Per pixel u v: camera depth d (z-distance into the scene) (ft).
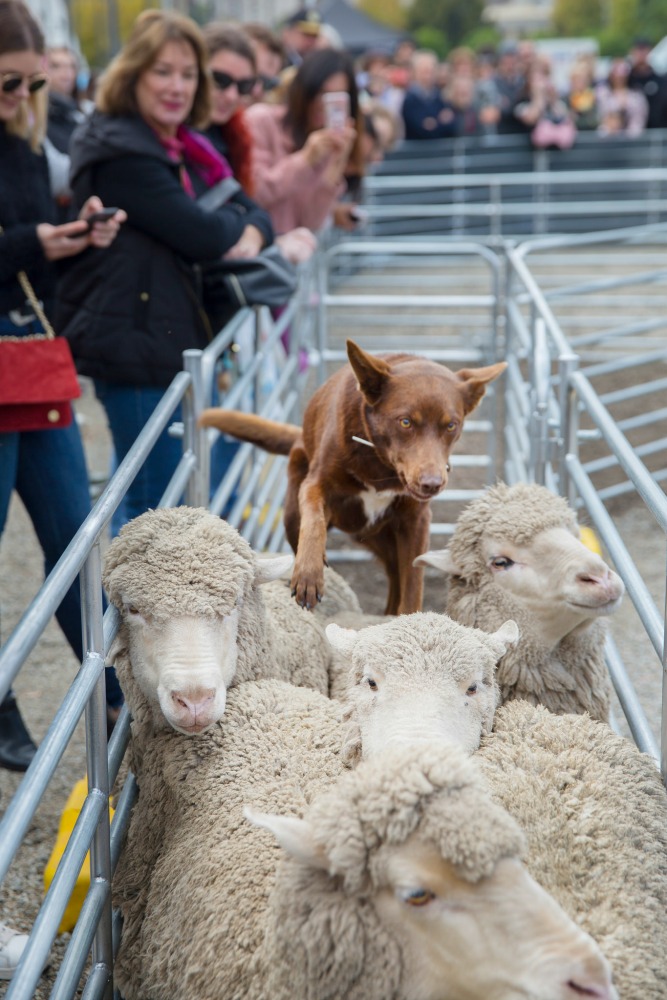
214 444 19.69
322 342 27.09
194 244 15.83
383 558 13.39
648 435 29.35
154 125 16.16
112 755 10.06
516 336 25.64
